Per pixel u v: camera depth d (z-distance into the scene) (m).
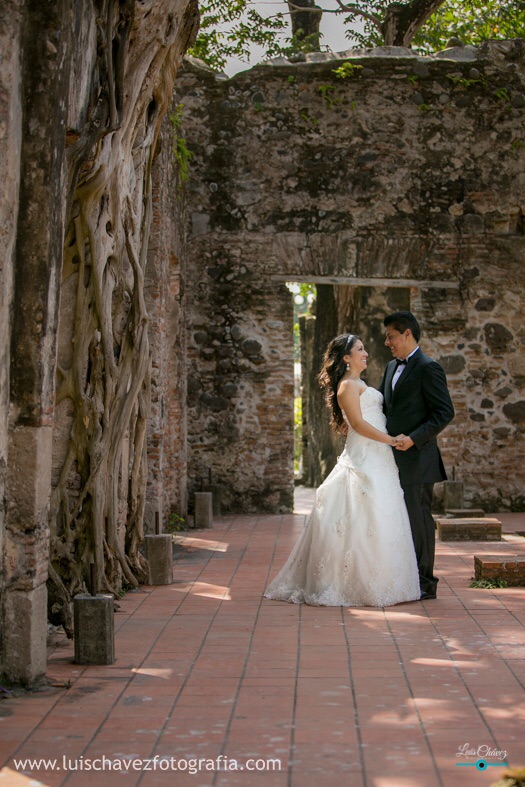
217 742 3.77
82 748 3.73
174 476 11.41
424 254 12.65
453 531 9.68
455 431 12.61
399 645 5.31
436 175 12.68
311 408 17.38
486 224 12.72
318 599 6.45
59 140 4.75
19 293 4.63
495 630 5.65
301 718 4.05
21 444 4.63
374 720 4.02
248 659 5.06
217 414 12.56
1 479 4.59
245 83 12.62
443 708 4.16
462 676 4.66
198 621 6.02
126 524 7.41
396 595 6.44
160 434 9.74
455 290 12.69
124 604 6.57
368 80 12.63
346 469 6.60
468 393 12.66
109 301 6.73
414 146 12.66
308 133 12.65
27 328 4.63
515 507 12.65
